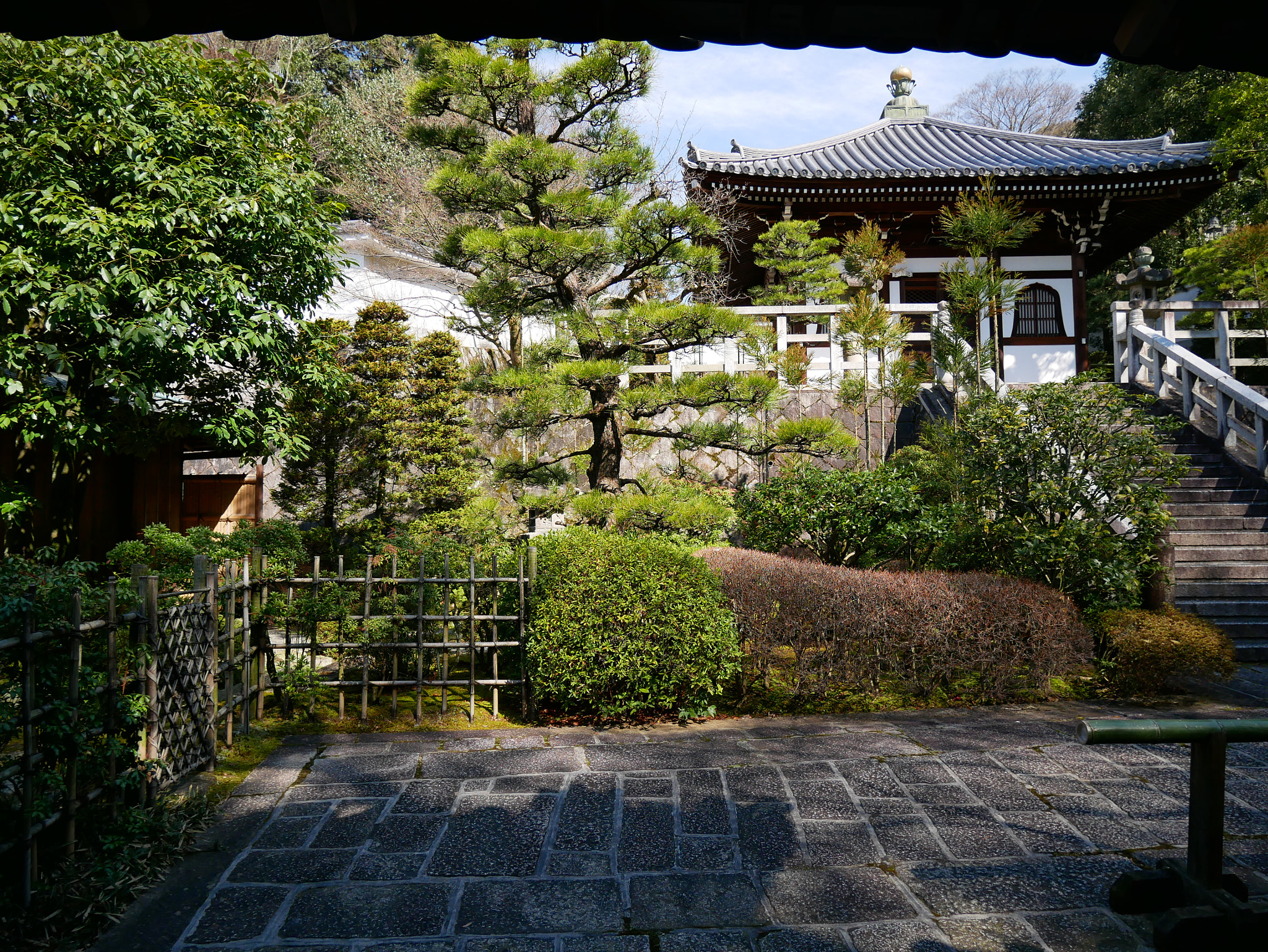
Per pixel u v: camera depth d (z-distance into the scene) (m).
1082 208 14.08
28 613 2.98
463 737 5.16
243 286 6.71
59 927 2.91
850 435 7.63
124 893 3.13
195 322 6.82
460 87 7.70
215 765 4.53
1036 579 6.64
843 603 5.75
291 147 7.86
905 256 14.45
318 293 7.88
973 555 7.04
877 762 4.54
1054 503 6.52
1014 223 8.97
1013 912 3.01
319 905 3.08
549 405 7.16
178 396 8.76
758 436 8.04
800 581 5.85
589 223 7.70
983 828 3.69
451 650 5.97
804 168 13.29
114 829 3.50
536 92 7.84
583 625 5.34
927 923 2.93
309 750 4.88
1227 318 11.32
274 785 4.26
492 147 7.24
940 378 10.53
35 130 6.19
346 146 18.67
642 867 3.35
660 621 5.38
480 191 7.64
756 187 13.12
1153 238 19.36
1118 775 4.33
